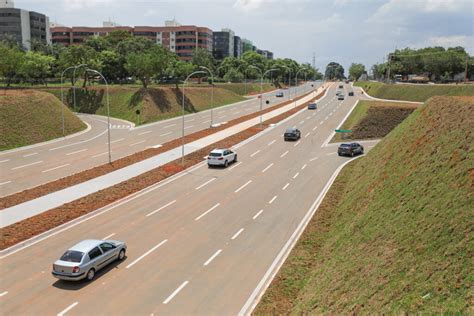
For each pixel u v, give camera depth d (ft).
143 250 69.00
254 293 55.98
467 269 40.34
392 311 40.47
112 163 130.21
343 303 46.42
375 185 80.18
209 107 288.92
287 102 328.49
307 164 132.98
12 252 67.10
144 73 252.42
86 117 246.06
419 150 76.79
